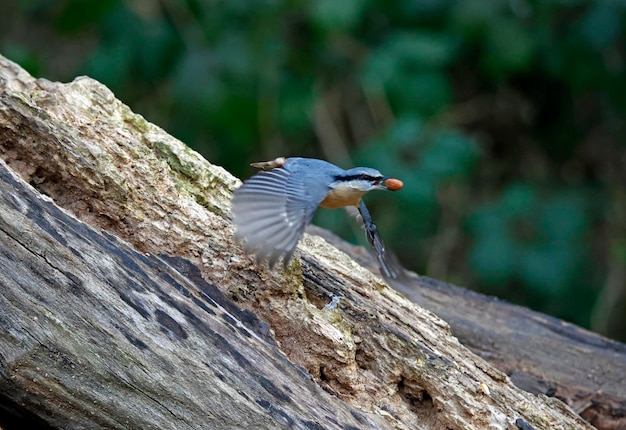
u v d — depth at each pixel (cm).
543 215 1509
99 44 1506
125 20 1453
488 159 1747
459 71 1694
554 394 1003
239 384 702
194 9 1460
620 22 1434
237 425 697
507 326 1062
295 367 726
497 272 1470
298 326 764
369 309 816
